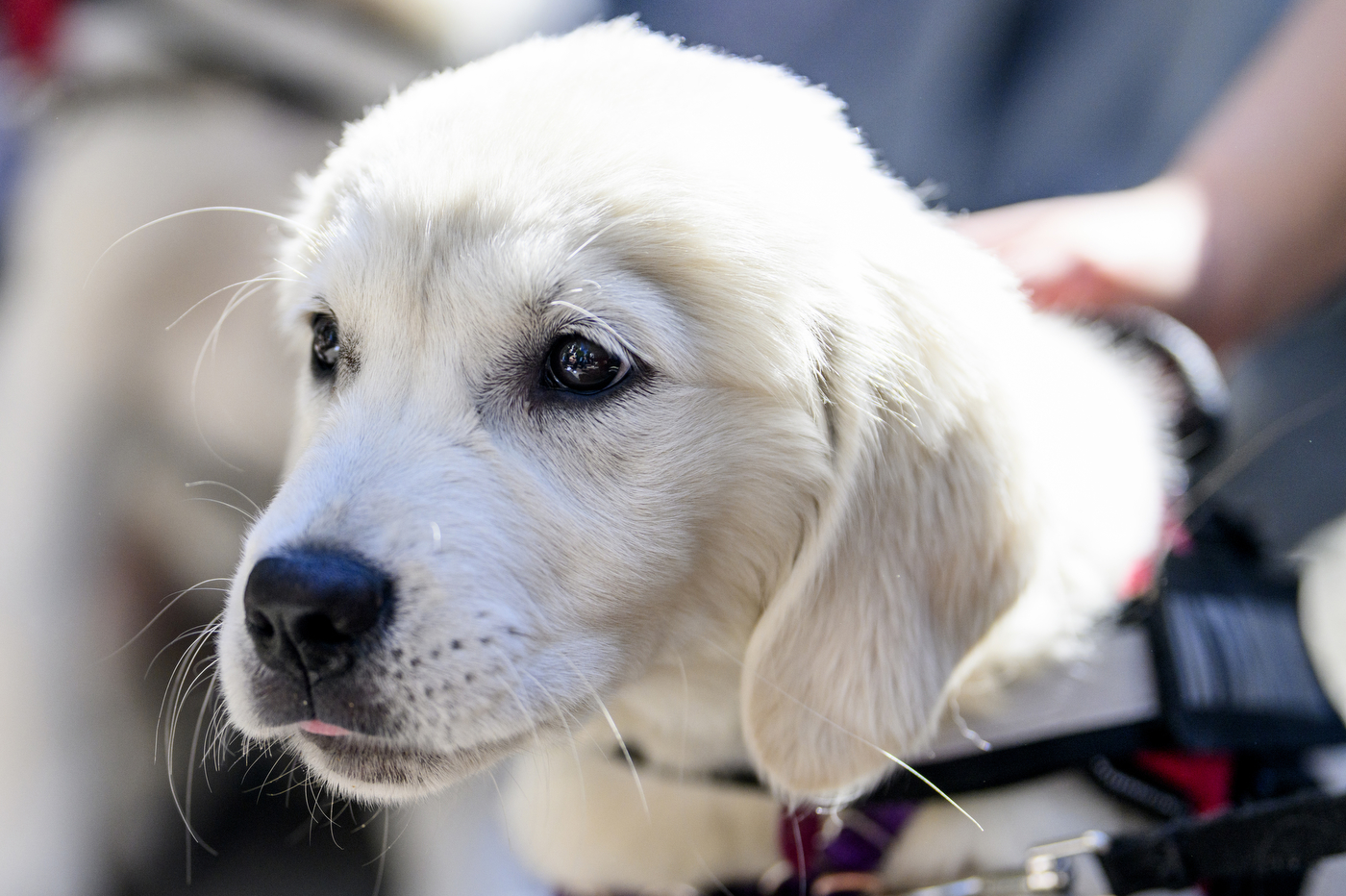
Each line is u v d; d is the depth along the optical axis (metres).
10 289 0.86
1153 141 1.27
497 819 0.89
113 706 0.85
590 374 0.72
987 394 0.74
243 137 0.86
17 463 0.84
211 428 0.86
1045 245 0.84
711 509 0.73
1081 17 1.30
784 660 0.73
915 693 0.73
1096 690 0.74
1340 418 0.92
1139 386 0.80
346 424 0.72
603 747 0.77
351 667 0.69
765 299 0.72
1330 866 0.76
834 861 0.75
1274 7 1.20
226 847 0.90
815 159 0.74
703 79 0.74
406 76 0.89
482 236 0.71
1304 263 0.85
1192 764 0.73
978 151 1.30
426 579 0.70
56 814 0.84
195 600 0.86
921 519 0.74
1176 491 0.79
